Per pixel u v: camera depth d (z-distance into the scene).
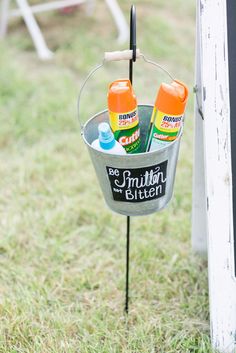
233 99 1.75
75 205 2.83
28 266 2.51
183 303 2.26
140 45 4.38
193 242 2.41
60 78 4.01
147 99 3.79
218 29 1.71
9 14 4.59
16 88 3.86
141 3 5.09
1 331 2.15
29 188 2.98
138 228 2.68
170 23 4.75
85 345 2.06
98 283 2.39
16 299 2.27
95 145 1.80
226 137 1.76
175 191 2.88
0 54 4.25
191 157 3.14
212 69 1.74
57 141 3.37
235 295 1.87
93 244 2.63
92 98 3.79
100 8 5.05
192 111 3.58
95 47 4.42
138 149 1.87
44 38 4.64
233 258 1.84
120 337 2.12
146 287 2.36
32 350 2.08
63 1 4.82
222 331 1.92
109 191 1.84
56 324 2.16
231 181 1.79
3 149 3.37
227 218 1.81
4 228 2.71
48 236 2.68
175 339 2.08
